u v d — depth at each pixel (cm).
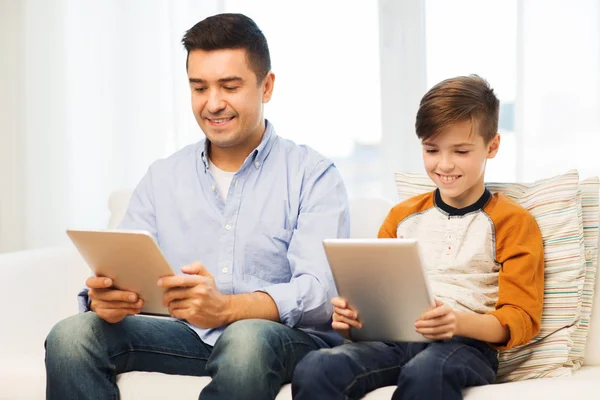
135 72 322
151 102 321
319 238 187
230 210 194
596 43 255
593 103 256
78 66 330
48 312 213
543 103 260
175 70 311
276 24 299
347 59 290
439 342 162
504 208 179
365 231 208
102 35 326
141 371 179
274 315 177
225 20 190
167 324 186
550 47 259
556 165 260
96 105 329
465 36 274
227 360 159
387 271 151
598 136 256
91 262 169
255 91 192
